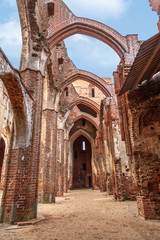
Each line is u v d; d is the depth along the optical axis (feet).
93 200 38.52
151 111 22.02
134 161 20.98
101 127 63.62
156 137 21.50
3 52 17.17
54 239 13.08
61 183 53.62
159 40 13.53
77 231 15.06
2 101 37.86
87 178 108.47
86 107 86.58
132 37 32.83
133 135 21.59
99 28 34.91
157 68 18.76
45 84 43.68
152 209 18.78
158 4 27.02
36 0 27.96
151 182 19.74
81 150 116.47
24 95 21.52
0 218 19.16
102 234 14.03
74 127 93.91
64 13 35.70
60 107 58.65
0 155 62.75
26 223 17.90
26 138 22.13
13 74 18.63
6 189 20.33
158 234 13.65
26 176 20.94
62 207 29.73
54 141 42.60
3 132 49.62
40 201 36.45
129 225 16.48
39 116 25.09
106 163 50.93
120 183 35.37
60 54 51.29
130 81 19.53
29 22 27.84
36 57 27.35
